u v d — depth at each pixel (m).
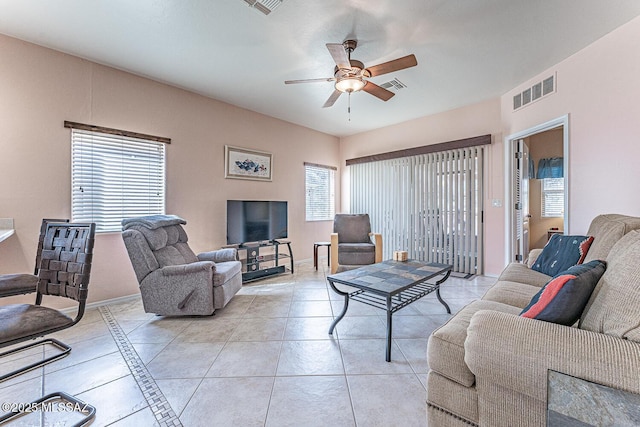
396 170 4.87
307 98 3.74
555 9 2.04
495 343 0.90
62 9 2.03
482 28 2.26
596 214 2.46
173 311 2.49
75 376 1.67
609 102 2.35
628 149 2.22
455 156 4.14
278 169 4.61
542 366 0.81
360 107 4.08
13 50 2.37
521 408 0.89
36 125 2.48
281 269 4.15
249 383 1.60
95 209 2.81
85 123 2.73
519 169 3.65
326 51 2.60
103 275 2.86
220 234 3.83
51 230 1.41
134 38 2.40
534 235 5.16
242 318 2.53
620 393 0.71
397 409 1.39
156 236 2.67
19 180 2.40
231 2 1.96
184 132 3.46
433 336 1.15
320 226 5.38
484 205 3.89
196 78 3.16
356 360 1.83
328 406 1.41
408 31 2.30
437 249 4.34
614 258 1.08
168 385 1.59
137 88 3.07
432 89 3.46
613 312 0.84
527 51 2.60
